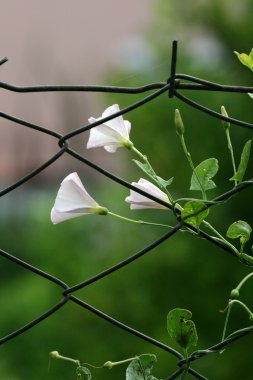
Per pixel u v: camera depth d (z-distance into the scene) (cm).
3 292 841
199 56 585
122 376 578
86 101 1026
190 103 162
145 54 604
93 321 589
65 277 615
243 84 571
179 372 171
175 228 167
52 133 162
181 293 569
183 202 562
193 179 168
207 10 588
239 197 544
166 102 558
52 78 1101
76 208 172
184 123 556
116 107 176
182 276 568
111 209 605
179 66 580
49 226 636
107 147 177
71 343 601
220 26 586
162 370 552
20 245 905
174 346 555
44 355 615
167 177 569
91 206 173
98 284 591
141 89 160
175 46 158
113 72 607
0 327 661
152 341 170
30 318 643
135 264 579
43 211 852
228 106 548
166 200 173
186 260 565
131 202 175
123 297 581
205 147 554
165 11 598
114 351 579
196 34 597
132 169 590
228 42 587
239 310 556
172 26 598
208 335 562
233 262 555
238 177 164
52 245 625
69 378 600
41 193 1010
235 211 548
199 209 165
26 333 631
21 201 987
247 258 170
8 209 968
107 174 164
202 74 574
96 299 589
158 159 571
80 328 596
